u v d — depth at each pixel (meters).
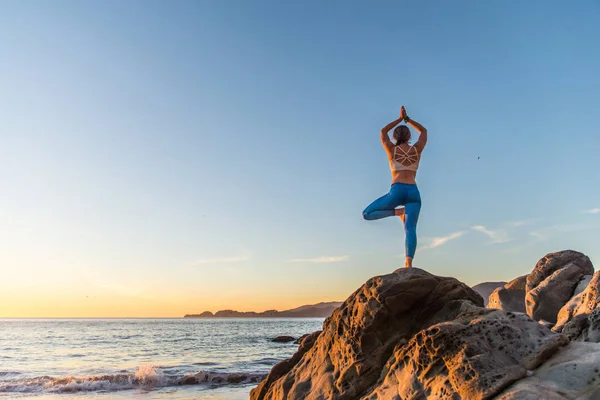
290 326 153.38
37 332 100.25
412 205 9.21
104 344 62.28
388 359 8.22
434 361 6.80
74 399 22.91
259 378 28.80
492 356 6.38
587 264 13.15
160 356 45.12
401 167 9.34
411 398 6.86
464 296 8.55
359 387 8.24
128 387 26.19
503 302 15.36
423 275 8.51
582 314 8.11
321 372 9.28
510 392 5.72
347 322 8.90
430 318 8.42
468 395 6.03
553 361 6.21
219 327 140.12
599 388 5.43
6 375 31.28
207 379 28.48
